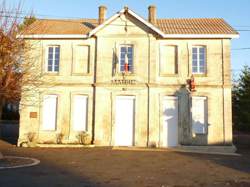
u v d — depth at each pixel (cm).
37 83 2181
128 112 2534
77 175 1400
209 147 2411
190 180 1334
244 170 1591
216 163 1805
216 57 2525
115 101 2539
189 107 2495
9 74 1795
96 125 2525
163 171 1533
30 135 2547
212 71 2517
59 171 1485
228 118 2470
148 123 2502
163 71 2550
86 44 2608
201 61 2550
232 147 2406
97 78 2556
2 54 1788
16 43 1852
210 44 2538
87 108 2567
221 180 1341
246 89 3195
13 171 1462
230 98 2484
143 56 2548
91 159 1858
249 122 3172
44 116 2586
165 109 2522
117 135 2523
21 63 1878
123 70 2558
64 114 2566
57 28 2706
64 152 2148
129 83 2530
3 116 4131
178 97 2516
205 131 2483
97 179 1324
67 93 2584
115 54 2566
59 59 2611
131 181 1295
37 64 2334
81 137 2519
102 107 2539
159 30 2495
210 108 2486
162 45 2562
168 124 2508
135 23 2569
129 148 2359
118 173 1462
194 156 2073
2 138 3116
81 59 2617
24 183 1221
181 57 2542
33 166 1605
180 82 2523
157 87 2520
